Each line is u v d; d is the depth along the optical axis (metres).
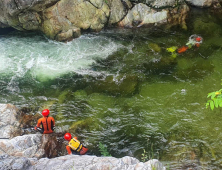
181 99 7.59
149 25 10.86
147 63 9.09
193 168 5.64
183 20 11.01
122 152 6.24
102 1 10.27
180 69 8.73
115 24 10.87
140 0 10.74
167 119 7.01
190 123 6.83
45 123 6.33
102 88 8.21
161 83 8.23
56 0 9.67
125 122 7.02
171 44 9.88
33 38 10.52
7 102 7.70
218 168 5.62
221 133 6.47
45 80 8.58
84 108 7.52
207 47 9.58
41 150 5.87
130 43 10.10
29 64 9.26
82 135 6.71
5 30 10.94
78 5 9.95
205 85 7.99
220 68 8.58
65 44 10.21
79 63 9.27
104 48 9.91
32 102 7.72
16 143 5.77
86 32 10.62
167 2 10.81
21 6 9.50
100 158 5.04
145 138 6.54
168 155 6.04
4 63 9.27
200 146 6.17
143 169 4.57
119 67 9.02
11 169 4.63
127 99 7.76
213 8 11.45
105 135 6.70
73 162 4.89
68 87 8.30
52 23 10.08
